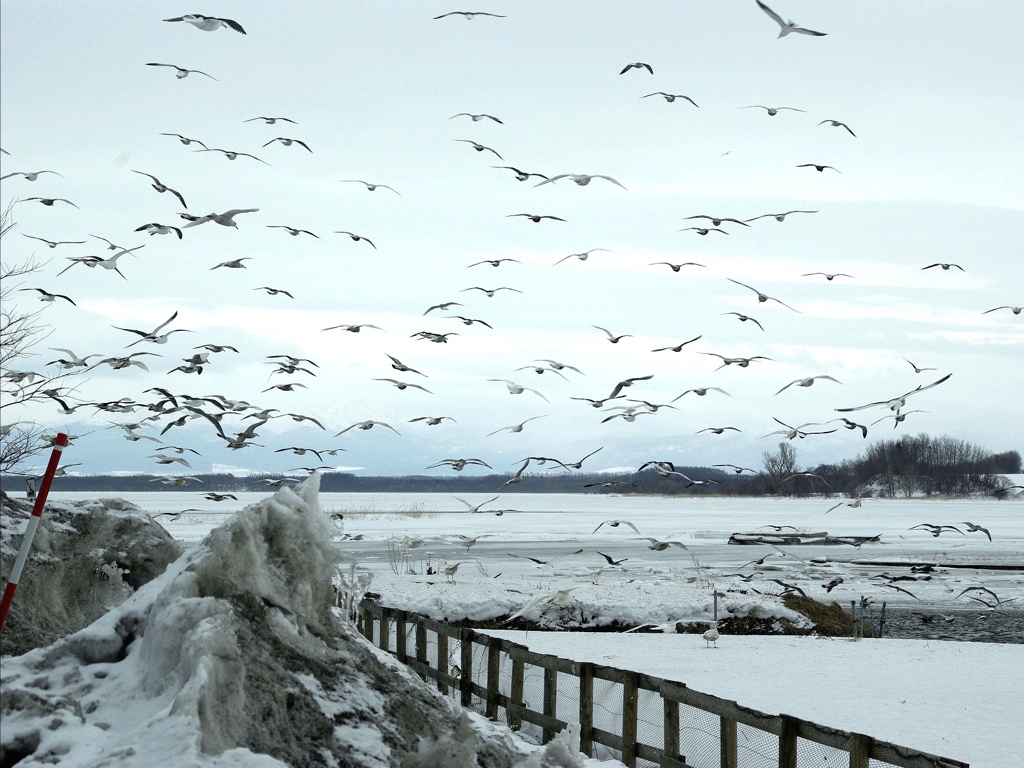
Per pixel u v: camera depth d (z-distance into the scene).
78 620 8.38
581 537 60.25
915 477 117.19
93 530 9.16
